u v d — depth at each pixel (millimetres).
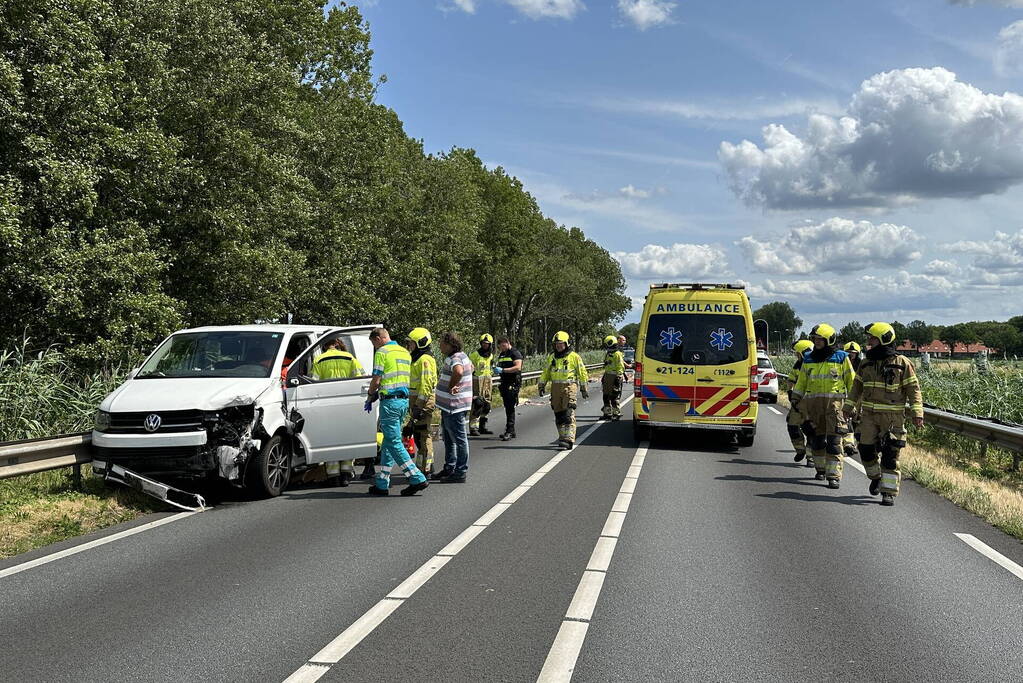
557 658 4602
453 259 45656
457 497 9680
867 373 9867
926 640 4973
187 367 10211
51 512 8367
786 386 13039
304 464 10141
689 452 14336
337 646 4758
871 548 7324
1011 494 10461
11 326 16594
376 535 7629
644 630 5086
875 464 10031
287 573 6309
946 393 20344
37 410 11648
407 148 46906
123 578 6164
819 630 5125
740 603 5645
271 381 9766
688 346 15164
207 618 5238
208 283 22328
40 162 15672
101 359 16531
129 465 9070
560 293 77250
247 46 22922
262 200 23594
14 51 16109
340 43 38312
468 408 10992
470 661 4543
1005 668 4547
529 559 6777
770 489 10531
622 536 7645
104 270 16469
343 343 11227
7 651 4652
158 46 20016
